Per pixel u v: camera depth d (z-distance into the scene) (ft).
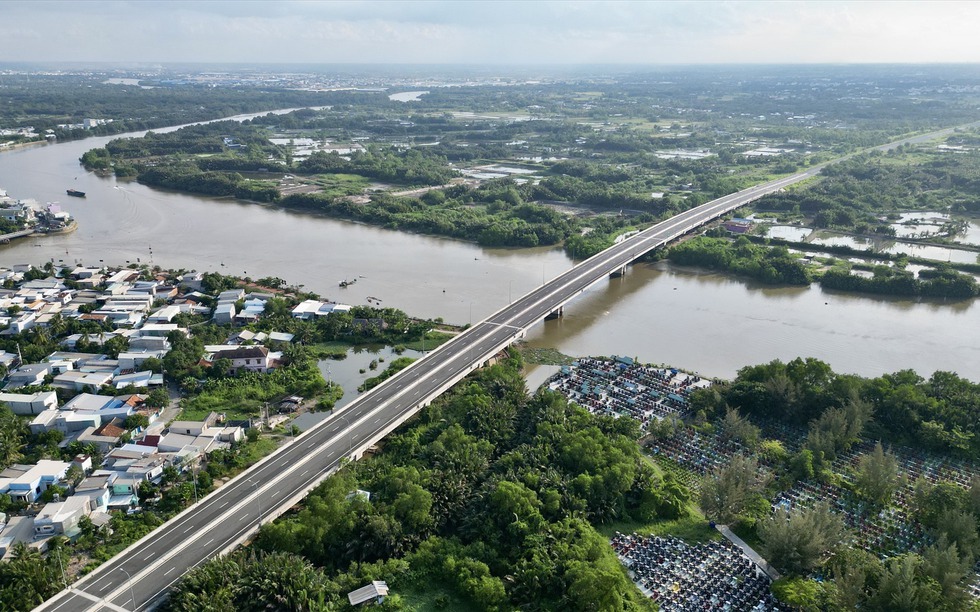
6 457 645.51
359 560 536.42
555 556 526.16
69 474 629.51
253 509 577.02
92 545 556.92
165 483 633.20
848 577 483.51
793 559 520.01
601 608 483.10
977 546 538.06
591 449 646.33
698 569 542.57
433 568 527.40
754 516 592.19
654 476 642.63
